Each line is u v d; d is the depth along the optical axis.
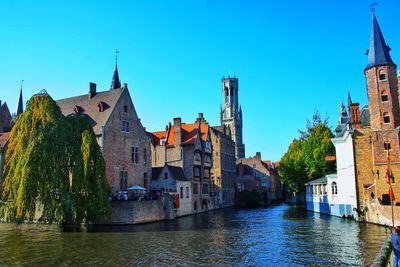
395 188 30.14
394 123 30.86
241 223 34.09
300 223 33.09
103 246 21.41
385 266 8.23
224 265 16.84
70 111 41.91
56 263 17.17
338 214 37.97
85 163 27.09
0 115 47.34
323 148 50.56
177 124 51.78
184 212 45.53
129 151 40.94
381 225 29.19
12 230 28.58
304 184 55.62
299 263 17.14
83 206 27.12
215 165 64.75
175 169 47.22
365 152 33.53
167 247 21.09
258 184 89.06
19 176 25.23
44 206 26.16
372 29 33.19
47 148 25.69
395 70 32.03
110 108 39.59
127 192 38.28
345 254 18.80
